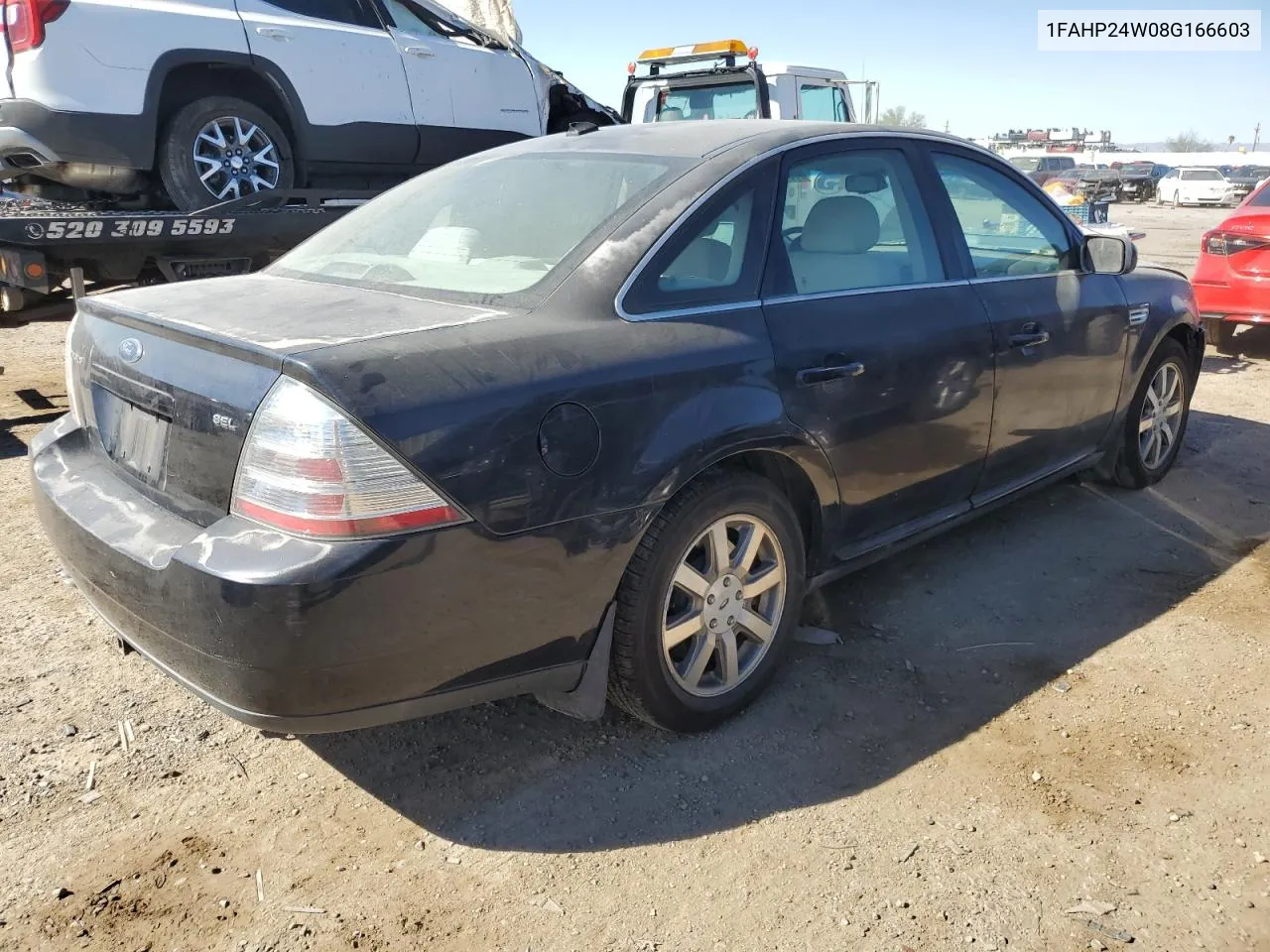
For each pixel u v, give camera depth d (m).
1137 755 2.87
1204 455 5.66
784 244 3.08
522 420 2.33
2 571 3.96
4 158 5.74
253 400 2.22
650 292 2.72
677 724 2.87
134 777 2.73
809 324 3.02
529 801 2.66
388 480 2.15
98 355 2.76
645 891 2.36
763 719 3.04
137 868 2.40
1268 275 7.71
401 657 2.26
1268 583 3.99
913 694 3.19
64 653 3.35
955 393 3.48
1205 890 2.36
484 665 2.41
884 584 3.98
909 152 3.61
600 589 2.55
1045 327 3.89
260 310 2.62
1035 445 4.04
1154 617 3.71
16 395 6.73
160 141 6.09
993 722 3.04
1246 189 36.66
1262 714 3.07
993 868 2.43
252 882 2.37
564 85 8.30
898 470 3.35
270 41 6.29
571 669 2.60
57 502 2.66
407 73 6.99
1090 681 3.27
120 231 5.40
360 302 2.71
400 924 2.25
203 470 2.32
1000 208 3.94
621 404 2.51
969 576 4.05
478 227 3.07
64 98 5.60
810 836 2.54
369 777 2.76
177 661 2.31
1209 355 8.54
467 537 2.26
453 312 2.60
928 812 2.63
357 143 6.82
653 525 2.65
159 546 2.33
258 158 6.43
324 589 2.11
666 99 11.48
